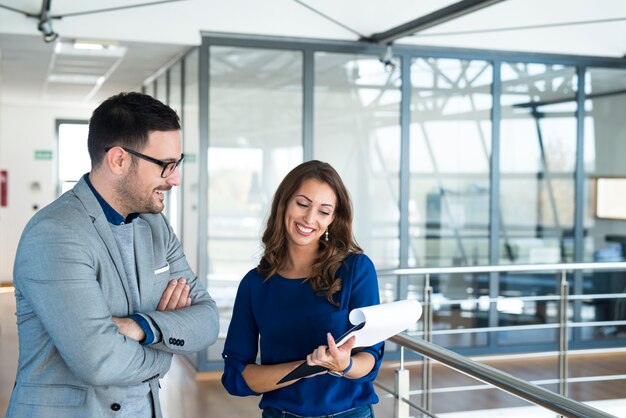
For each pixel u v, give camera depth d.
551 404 1.80
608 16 6.29
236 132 6.57
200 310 1.94
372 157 7.00
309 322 2.04
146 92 9.45
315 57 6.74
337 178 2.08
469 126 7.26
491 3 5.07
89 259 1.74
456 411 5.59
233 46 6.51
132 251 1.87
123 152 1.77
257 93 6.61
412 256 7.16
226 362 2.16
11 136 12.22
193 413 5.34
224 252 6.59
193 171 6.78
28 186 12.30
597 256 7.62
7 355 6.92
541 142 7.46
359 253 2.10
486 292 7.32
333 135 6.85
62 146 12.44
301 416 2.03
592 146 7.61
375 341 1.88
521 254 7.42
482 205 7.31
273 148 6.67
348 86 6.86
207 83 6.46
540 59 7.38
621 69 7.65
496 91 7.29
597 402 5.88
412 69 7.08
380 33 6.64
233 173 6.58
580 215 7.57
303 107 6.73
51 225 1.72
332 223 2.11
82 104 12.31
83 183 1.82
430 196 7.19
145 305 1.89
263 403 2.11
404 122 7.05
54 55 7.48
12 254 12.25
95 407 1.76
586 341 7.53
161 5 6.32
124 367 1.72
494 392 6.10
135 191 1.80
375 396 2.07
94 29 6.25
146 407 1.88
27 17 6.21
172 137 1.80
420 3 5.70
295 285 2.09
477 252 7.31
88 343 1.68
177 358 7.16
